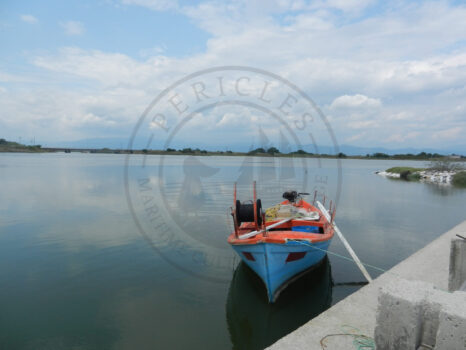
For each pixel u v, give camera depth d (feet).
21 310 23.68
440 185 106.42
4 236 40.88
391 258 34.96
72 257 34.09
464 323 8.39
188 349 19.62
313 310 24.30
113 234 42.37
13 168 149.59
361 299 17.79
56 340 20.22
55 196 70.69
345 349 13.32
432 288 10.30
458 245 16.98
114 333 21.07
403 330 9.64
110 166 165.27
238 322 22.74
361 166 237.25
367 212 60.08
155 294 26.55
